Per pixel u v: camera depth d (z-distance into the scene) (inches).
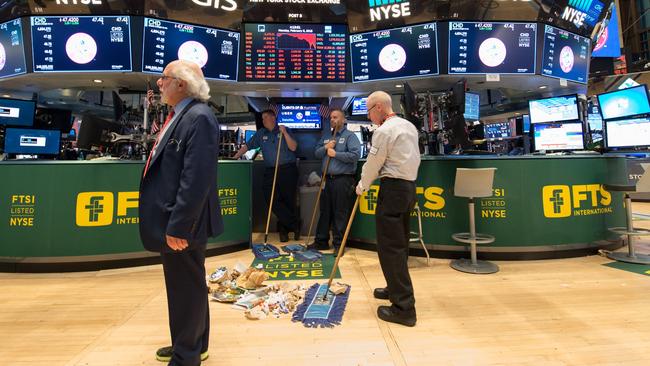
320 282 97.4
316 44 153.3
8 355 60.0
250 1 149.1
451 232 119.6
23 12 126.9
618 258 114.0
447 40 141.9
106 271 108.9
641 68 344.2
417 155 74.2
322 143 149.5
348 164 130.6
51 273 106.8
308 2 152.0
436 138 135.0
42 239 107.0
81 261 108.2
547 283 93.8
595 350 59.6
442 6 140.1
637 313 74.0
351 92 168.7
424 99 137.2
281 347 62.0
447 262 116.4
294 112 176.1
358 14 148.3
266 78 151.9
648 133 170.6
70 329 69.8
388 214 71.6
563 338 64.1
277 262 118.6
